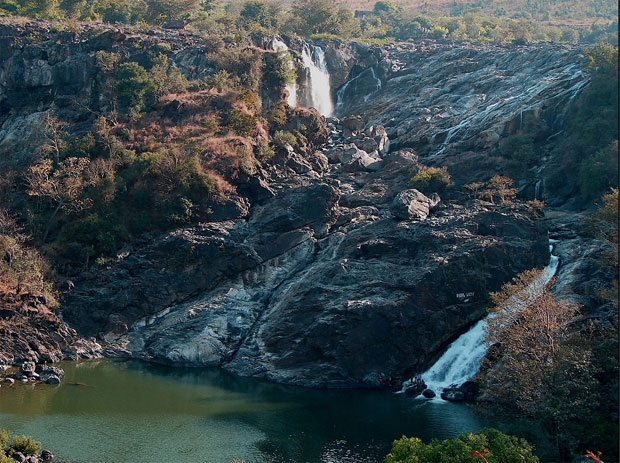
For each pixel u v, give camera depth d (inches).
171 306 3329.2
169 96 4185.5
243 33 4827.8
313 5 5905.5
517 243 3043.8
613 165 3366.1
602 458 1968.5
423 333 2827.3
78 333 3189.0
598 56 3868.1
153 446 2137.1
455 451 1685.5
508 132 3887.8
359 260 3125.0
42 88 4379.9
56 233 3535.9
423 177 3570.4
